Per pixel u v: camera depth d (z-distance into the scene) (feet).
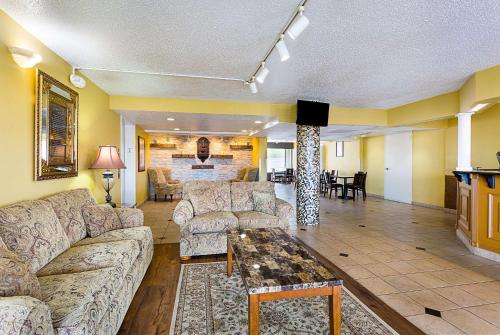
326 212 19.76
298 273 5.55
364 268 9.57
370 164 28.71
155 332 5.98
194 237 10.49
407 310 6.90
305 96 14.57
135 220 9.61
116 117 15.49
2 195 6.36
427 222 16.60
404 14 6.54
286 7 6.30
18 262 4.04
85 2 6.09
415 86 12.67
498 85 10.00
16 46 6.87
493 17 6.68
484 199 10.68
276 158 51.85
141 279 8.22
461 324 6.31
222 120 18.33
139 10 6.43
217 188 12.59
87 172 11.14
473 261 10.23
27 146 7.28
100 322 4.86
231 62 9.75
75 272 5.69
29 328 3.18
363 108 17.79
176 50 8.73
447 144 20.27
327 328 6.16
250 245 7.38
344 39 7.89
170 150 28.66
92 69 10.25
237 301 7.30
